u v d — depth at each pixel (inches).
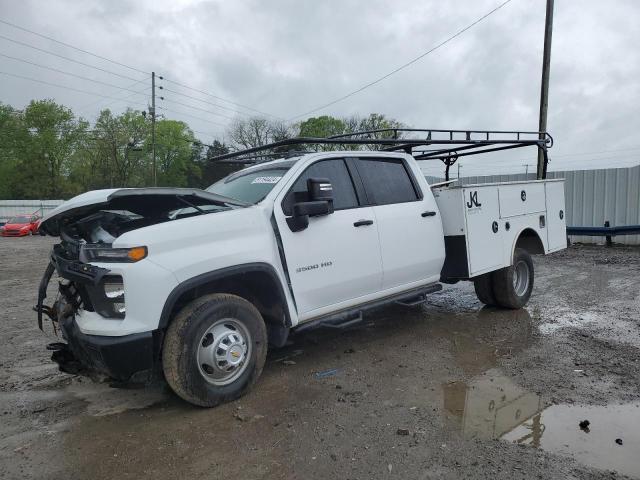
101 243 152.6
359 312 200.2
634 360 190.2
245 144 2436.0
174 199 168.9
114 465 125.9
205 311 151.5
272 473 120.3
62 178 2551.7
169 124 2736.2
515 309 272.4
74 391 176.2
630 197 567.2
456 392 165.6
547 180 292.2
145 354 141.4
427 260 225.3
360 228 197.6
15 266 553.6
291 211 179.8
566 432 137.4
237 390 160.4
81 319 150.6
